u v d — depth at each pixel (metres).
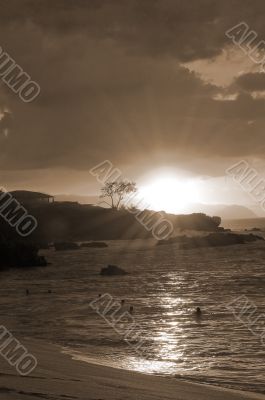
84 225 170.75
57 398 12.79
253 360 22.97
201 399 15.52
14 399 12.16
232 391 17.50
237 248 124.00
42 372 16.92
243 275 66.31
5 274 80.75
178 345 26.34
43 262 93.19
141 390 15.61
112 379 17.02
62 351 23.20
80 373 17.53
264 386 18.59
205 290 52.44
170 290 52.97
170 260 94.19
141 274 70.94
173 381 18.33
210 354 24.23
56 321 34.84
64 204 186.62
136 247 134.75
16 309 41.94
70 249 133.12
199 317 35.62
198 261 91.06
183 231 188.62
